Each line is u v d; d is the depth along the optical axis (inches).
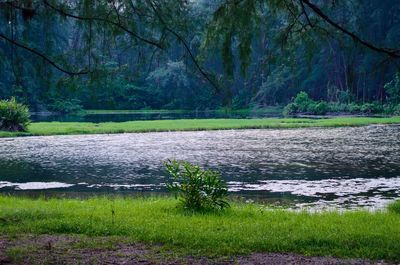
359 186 616.1
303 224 354.0
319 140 1205.7
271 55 288.4
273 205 505.0
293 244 295.0
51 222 354.0
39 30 300.8
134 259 271.7
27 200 495.5
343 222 368.5
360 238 305.7
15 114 1412.4
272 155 927.7
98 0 289.4
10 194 583.5
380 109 2423.7
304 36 287.0
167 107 3265.3
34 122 1931.6
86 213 393.7
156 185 643.5
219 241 301.9
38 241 311.9
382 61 275.3
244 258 273.7
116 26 292.2
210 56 289.1
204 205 421.1
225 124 1717.5
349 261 267.9
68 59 303.6
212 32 274.8
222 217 386.3
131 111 3208.7
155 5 292.8
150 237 311.9
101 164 828.0
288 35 287.4
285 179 670.5
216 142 1176.8
